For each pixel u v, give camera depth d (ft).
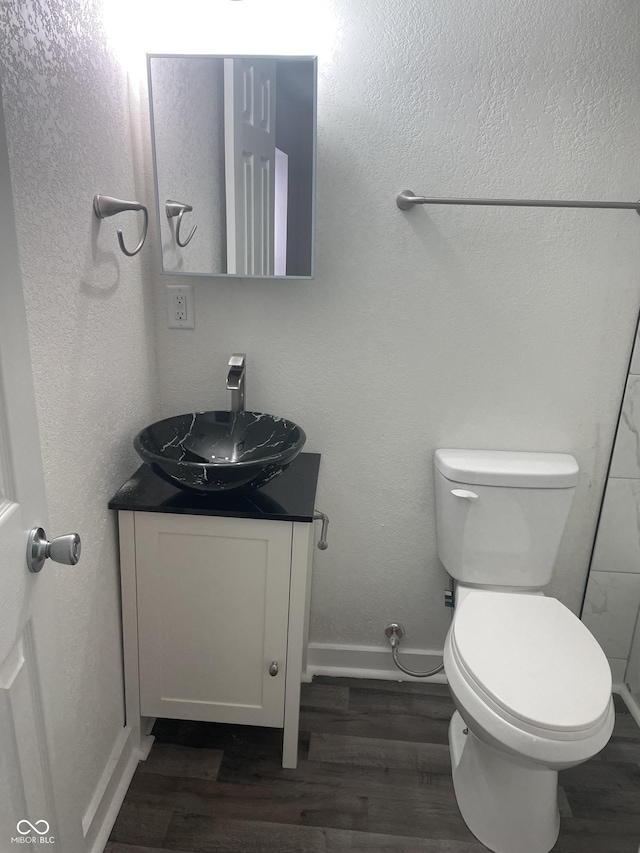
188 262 5.41
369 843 4.80
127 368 5.10
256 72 4.98
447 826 4.96
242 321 5.73
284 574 4.92
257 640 5.12
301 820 4.96
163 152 5.18
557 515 5.54
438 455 5.77
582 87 5.05
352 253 5.50
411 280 5.55
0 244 2.65
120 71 4.70
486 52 5.02
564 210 5.31
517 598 5.23
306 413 5.96
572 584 6.36
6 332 2.72
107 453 4.73
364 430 5.97
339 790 5.24
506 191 5.32
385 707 6.19
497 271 5.49
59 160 3.72
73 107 3.90
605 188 5.26
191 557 4.92
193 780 5.28
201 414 5.67
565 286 5.49
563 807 5.15
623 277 5.44
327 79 5.13
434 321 5.65
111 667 5.00
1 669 2.78
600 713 4.09
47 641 3.22
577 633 4.82
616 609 6.32
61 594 4.02
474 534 5.62
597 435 5.86
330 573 6.43
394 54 5.06
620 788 5.35
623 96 5.05
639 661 6.19
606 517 6.04
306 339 5.74
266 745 5.68
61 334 3.85
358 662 6.63
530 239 5.40
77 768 4.35
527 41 4.98
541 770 4.51
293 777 5.34
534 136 5.17
